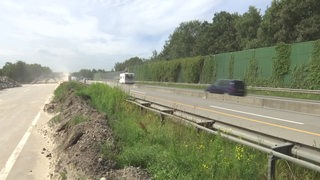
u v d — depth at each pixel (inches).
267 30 2198.6
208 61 2142.0
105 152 317.7
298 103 829.8
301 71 1379.2
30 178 334.6
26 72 5216.5
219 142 319.3
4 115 807.7
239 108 888.3
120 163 305.6
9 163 383.9
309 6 1974.7
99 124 427.8
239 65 1798.7
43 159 398.6
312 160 247.6
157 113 536.1
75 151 352.2
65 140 422.6
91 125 423.8
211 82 2091.5
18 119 737.6
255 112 796.6
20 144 478.9
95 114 572.1
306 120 660.7
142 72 3447.3
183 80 2502.5
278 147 260.8
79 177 287.1
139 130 405.1
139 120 517.3
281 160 263.9
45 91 1991.9
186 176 258.4
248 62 1715.1
